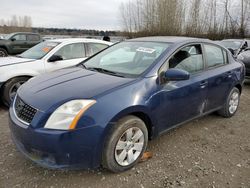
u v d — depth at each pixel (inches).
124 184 104.3
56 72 139.5
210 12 1109.1
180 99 131.3
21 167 113.3
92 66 145.9
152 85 117.6
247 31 1061.8
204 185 105.4
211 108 161.9
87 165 100.6
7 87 189.3
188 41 145.9
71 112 96.6
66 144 94.8
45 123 95.7
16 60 207.2
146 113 114.1
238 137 152.9
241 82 185.6
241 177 111.8
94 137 97.9
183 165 119.4
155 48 138.3
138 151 116.2
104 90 105.8
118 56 146.7
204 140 146.4
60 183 103.6
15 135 105.2
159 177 109.7
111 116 100.3
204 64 152.6
